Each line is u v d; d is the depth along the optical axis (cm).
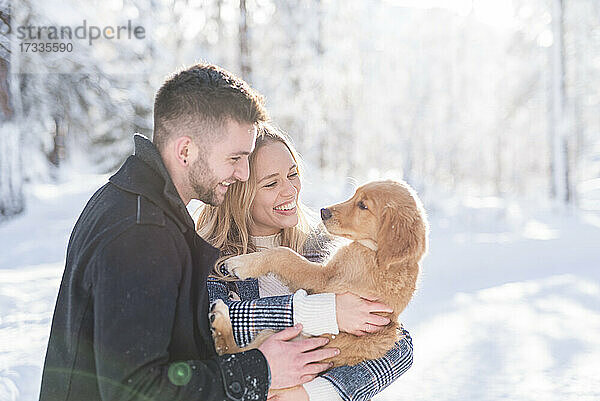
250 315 246
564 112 2233
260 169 289
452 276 1055
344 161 2038
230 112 202
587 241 1474
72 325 186
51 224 1452
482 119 2466
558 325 725
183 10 2052
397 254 273
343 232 293
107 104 1836
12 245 1225
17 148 1485
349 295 255
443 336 679
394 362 260
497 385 522
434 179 2242
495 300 864
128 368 173
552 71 2280
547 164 2669
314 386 233
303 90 1948
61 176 2067
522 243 1434
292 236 314
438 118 2242
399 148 2175
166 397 175
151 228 187
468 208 1834
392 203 288
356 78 2141
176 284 188
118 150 2031
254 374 198
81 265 187
